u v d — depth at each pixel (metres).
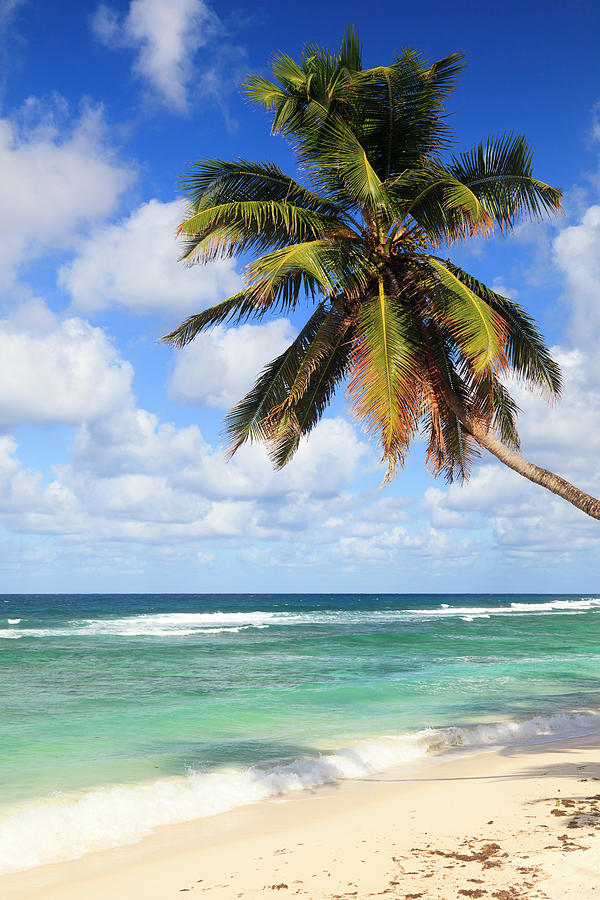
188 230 9.12
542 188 9.38
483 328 7.93
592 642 32.94
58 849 6.79
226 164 10.06
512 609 78.06
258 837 6.88
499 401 10.66
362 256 9.60
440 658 25.33
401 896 4.57
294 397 9.41
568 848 5.31
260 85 9.80
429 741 11.59
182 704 15.27
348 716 14.00
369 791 8.80
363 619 53.19
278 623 47.50
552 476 8.09
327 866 5.51
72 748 11.09
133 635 35.47
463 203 8.52
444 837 6.15
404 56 9.55
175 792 8.67
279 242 10.52
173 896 5.15
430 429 10.11
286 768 9.70
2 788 8.76
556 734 12.42
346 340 10.27
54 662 23.38
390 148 10.49
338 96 9.79
